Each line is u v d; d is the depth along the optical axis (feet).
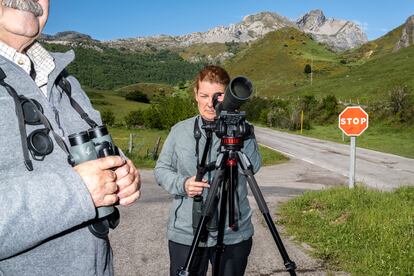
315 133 157.99
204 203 9.52
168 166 11.10
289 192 40.55
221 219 9.92
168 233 10.71
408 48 388.16
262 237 22.25
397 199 30.50
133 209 29.30
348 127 34.88
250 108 256.93
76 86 7.07
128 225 24.56
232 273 10.55
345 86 303.27
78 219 4.85
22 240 4.53
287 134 154.51
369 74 321.93
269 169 66.95
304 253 19.58
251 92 8.67
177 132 11.18
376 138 125.29
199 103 11.00
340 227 22.88
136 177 5.86
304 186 47.11
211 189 9.11
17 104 5.25
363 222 23.29
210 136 9.93
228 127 9.16
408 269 16.78
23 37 5.80
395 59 355.15
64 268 5.41
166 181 10.57
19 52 5.94
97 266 5.80
